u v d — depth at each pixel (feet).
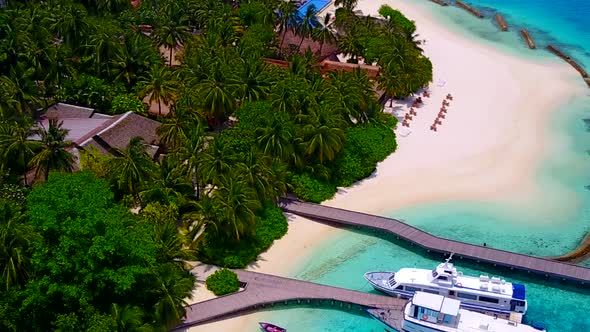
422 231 270.67
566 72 456.04
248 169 254.88
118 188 257.14
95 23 388.16
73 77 344.08
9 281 189.47
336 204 290.56
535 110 393.29
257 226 256.93
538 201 300.61
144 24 436.76
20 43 336.08
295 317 229.04
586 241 273.13
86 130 303.07
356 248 264.72
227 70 328.90
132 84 350.02
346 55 438.81
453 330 216.54
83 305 183.62
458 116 379.76
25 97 306.55
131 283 187.62
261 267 250.98
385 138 338.75
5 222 200.95
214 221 240.73
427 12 583.99
